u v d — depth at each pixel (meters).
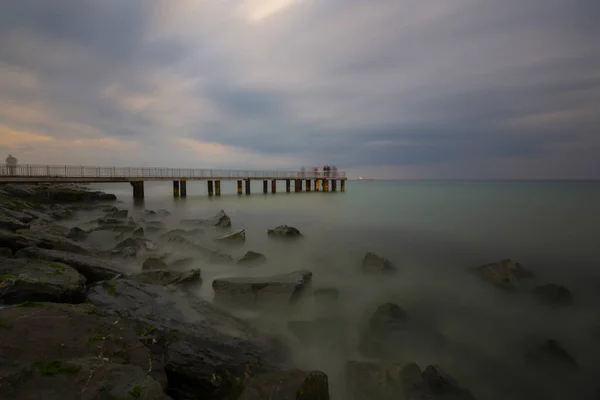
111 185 91.00
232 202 38.22
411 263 12.97
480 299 9.40
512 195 48.25
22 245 9.02
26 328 3.59
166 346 4.77
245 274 10.89
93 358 3.42
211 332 5.62
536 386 5.78
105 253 10.73
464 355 6.62
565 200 38.59
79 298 6.10
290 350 6.18
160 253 12.12
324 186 60.50
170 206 33.25
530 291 9.75
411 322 7.73
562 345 7.09
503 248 15.41
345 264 12.77
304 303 8.61
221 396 4.31
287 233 16.58
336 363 6.08
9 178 25.89
